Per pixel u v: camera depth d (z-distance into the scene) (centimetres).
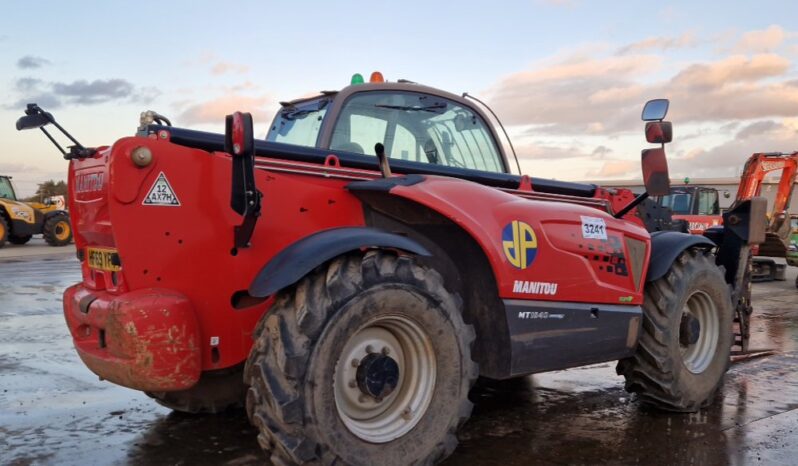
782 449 362
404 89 411
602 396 471
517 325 340
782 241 1327
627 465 337
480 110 454
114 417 407
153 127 293
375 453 282
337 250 277
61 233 2169
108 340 281
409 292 292
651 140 395
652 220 527
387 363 295
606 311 382
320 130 378
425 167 372
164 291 284
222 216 298
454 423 307
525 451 356
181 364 279
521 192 415
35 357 574
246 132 269
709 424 406
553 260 356
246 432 377
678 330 419
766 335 732
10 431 380
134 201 277
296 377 261
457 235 345
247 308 307
